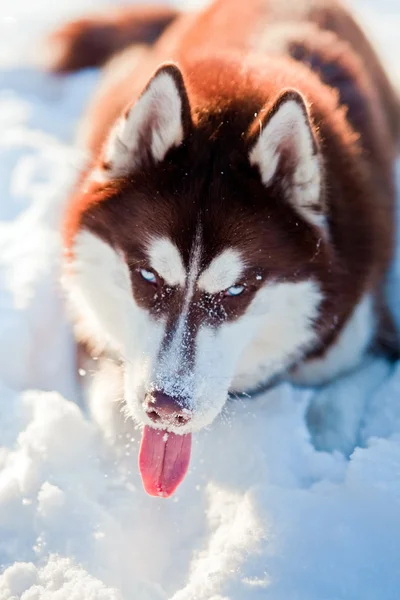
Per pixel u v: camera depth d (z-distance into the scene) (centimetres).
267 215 241
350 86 337
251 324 250
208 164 244
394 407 262
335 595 195
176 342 228
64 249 285
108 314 270
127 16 600
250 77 278
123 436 261
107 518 223
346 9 438
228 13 390
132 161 251
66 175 412
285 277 249
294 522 215
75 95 562
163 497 227
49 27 730
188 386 222
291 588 198
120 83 378
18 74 601
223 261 234
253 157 239
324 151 275
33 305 322
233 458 246
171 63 233
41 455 238
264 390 284
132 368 241
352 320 282
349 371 295
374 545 208
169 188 242
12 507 221
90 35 604
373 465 224
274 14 382
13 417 260
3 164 449
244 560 205
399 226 340
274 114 231
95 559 209
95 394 284
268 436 248
